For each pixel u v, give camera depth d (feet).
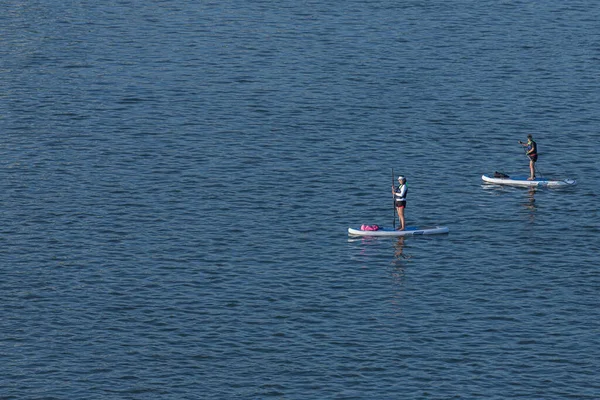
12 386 654.12
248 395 650.84
